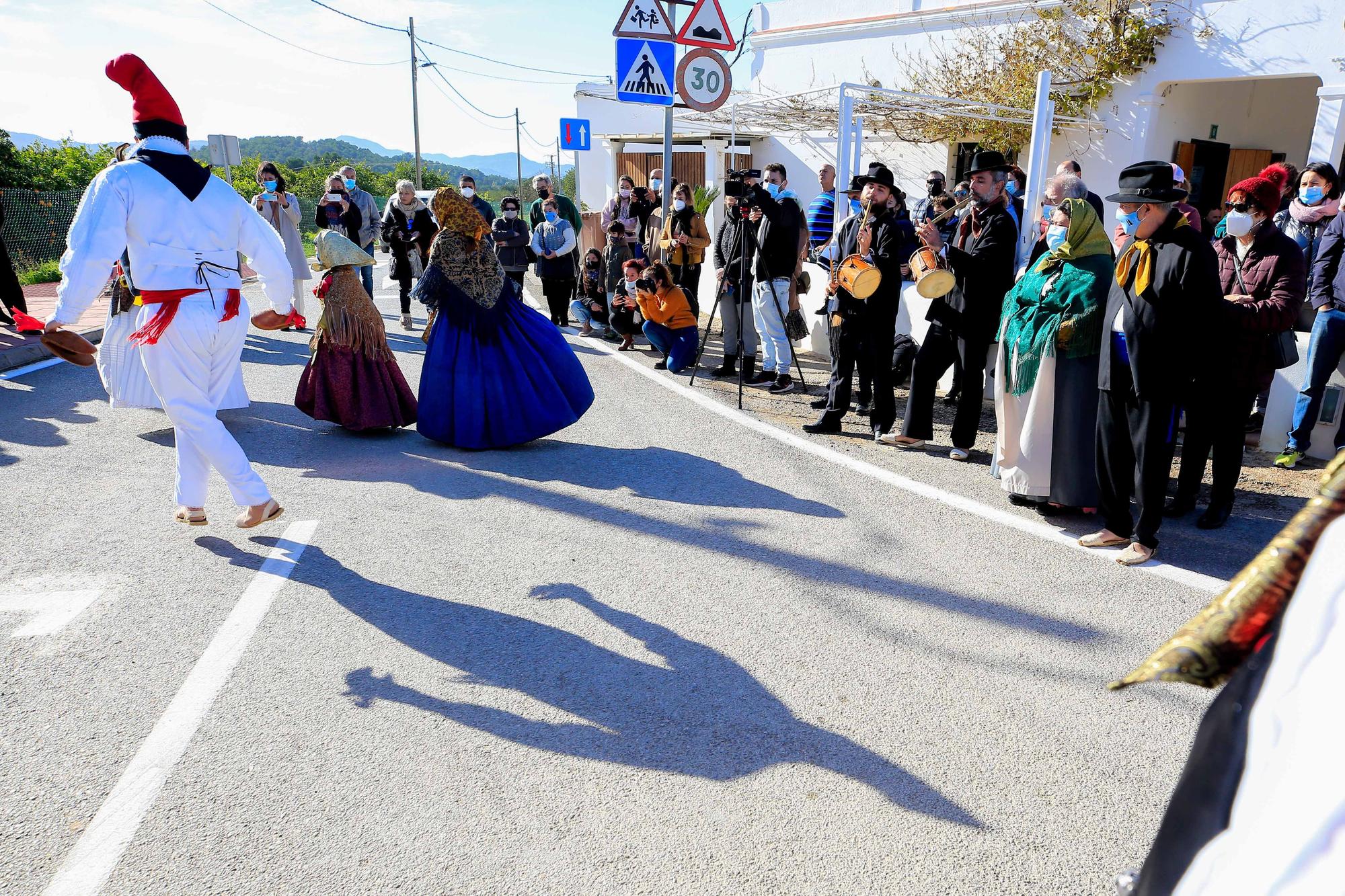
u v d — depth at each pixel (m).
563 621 3.78
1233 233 4.77
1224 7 11.31
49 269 18.78
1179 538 4.68
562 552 4.46
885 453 6.17
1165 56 11.91
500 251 11.81
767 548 4.52
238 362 4.49
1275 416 6.17
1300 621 1.07
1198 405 4.71
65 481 5.38
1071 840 2.56
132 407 6.36
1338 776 0.93
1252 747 1.07
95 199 3.88
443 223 6.00
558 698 3.23
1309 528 1.28
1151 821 2.65
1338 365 5.76
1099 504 4.52
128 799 2.70
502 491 5.34
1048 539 4.63
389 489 5.36
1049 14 12.73
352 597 3.97
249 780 2.79
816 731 3.05
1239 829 1.05
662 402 7.64
